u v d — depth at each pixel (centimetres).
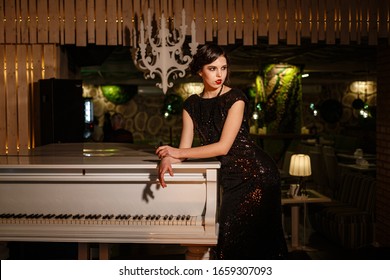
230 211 280
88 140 1101
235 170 279
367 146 1347
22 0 556
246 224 277
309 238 691
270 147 1045
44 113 533
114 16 559
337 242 641
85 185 302
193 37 507
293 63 1039
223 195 284
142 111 1611
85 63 857
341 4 570
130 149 399
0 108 566
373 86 1641
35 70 565
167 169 272
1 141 569
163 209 299
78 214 302
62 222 288
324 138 1522
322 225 676
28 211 305
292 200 630
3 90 566
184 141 289
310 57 963
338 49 840
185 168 282
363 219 631
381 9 570
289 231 725
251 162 278
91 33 561
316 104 1677
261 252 280
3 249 317
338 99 1669
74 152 369
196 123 287
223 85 282
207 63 272
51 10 558
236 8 568
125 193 301
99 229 283
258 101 1073
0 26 557
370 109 1450
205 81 278
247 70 1184
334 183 870
